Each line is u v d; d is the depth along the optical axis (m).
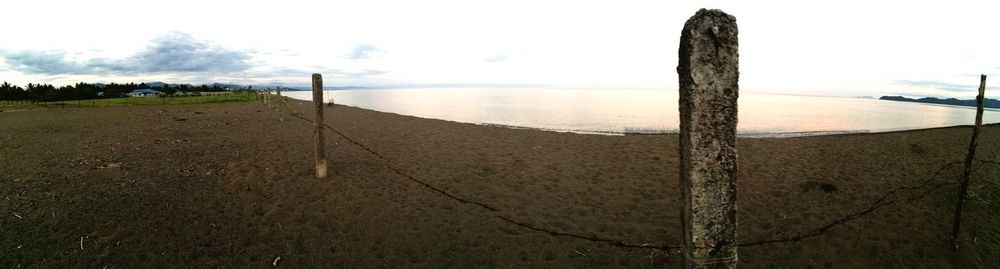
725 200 2.43
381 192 7.23
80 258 4.78
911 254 5.12
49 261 4.69
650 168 9.26
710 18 2.25
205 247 5.18
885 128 20.86
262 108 26.25
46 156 9.81
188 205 6.46
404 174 8.42
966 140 12.56
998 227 5.85
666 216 6.46
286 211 6.33
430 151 10.94
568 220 6.27
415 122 18.19
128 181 7.59
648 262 4.95
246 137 12.88
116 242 5.18
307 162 9.23
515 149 11.35
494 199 7.12
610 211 6.68
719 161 2.38
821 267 4.88
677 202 7.11
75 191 6.95
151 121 17.84
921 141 12.52
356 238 5.52
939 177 8.26
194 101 35.31
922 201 6.82
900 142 12.41
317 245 5.32
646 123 22.28
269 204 6.60
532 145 12.03
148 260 4.82
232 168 8.64
